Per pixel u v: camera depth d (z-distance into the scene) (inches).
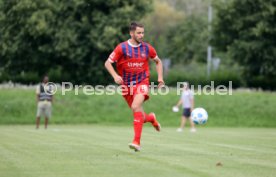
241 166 1601.9
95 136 2992.1
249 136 3191.4
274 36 6811.0
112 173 1444.4
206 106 5334.6
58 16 6240.2
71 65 6638.8
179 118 5142.7
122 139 2726.4
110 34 6240.2
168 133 3467.0
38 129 3917.3
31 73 7027.6
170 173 1444.4
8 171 1478.8
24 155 1860.2
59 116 5103.3
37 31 6067.9
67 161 1689.2
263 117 5137.8
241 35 6943.9
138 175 1411.2
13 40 6205.7
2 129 3885.3
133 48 1860.2
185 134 3358.8
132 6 6437.0
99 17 6314.0
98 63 6510.8
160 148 2165.4
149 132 3563.0
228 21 7071.9
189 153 1962.4
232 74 7682.1
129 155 1862.7
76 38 6274.6
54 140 2610.7
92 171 1478.8
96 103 5364.2
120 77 1833.2
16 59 6392.7
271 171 1502.2
